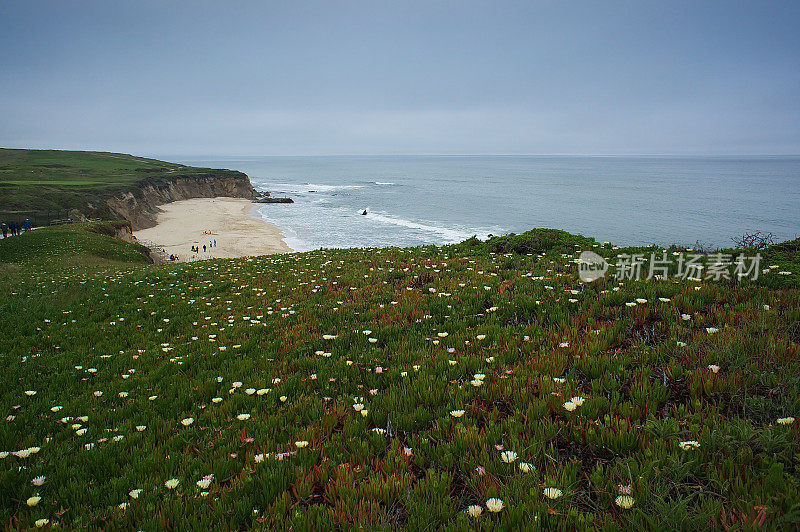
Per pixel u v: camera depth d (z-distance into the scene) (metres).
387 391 5.05
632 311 6.48
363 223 82.06
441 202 115.12
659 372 4.76
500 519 2.84
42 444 4.55
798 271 8.05
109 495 3.52
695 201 104.44
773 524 2.38
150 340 8.81
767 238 11.49
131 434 4.59
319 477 3.54
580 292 8.10
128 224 56.84
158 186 113.25
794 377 4.01
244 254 57.03
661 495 2.75
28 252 29.05
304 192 153.62
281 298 11.14
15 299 13.82
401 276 12.02
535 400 4.19
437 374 5.45
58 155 170.88
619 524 2.70
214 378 6.07
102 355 7.91
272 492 3.34
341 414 4.66
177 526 3.03
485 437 3.79
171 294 13.01
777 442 3.12
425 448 3.84
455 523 2.89
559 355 5.27
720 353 4.71
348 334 7.50
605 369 4.91
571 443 3.66
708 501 2.71
